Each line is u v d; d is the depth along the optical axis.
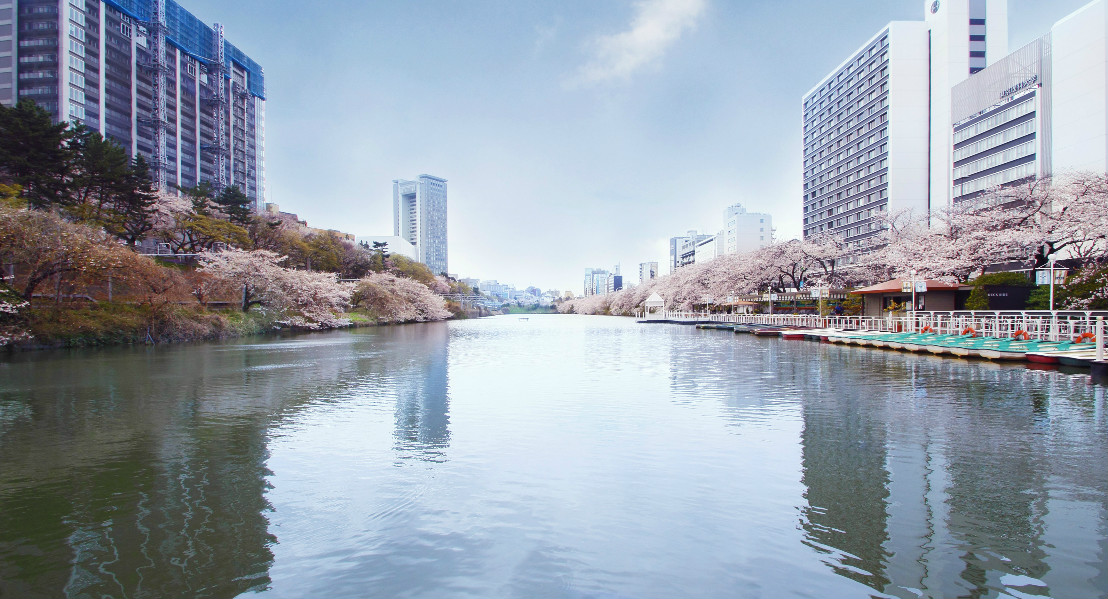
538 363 26.36
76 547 6.81
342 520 7.53
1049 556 6.36
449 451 10.71
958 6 96.81
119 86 99.69
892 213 60.12
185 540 6.98
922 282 33.16
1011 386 17.11
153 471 9.65
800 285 72.06
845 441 11.18
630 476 9.18
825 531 7.06
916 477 9.01
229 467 9.84
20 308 29.42
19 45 87.62
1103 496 8.11
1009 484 8.62
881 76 105.38
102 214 43.97
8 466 9.95
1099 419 12.70
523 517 7.58
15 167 37.41
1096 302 27.02
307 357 29.11
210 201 65.75
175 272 40.38
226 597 5.70
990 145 81.62
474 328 72.12
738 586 5.80
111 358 27.67
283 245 73.00
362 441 11.48
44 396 16.89
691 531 7.10
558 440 11.48
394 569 6.20
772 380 19.73
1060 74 69.25
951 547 6.62
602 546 6.71
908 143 101.75
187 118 117.69
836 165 123.44
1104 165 63.31
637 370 23.28
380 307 79.56
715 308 93.25
